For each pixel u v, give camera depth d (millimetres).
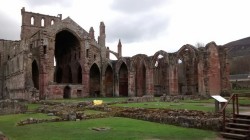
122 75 64688
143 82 60031
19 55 56125
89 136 15109
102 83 64812
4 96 72562
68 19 62844
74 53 67125
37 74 61188
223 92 48812
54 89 57562
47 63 57500
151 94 54531
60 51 73125
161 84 58688
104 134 15586
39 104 42125
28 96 49469
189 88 53375
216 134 15062
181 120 18109
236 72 99125
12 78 62844
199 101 35969
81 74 67125
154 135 15023
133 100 37281
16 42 68375
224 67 50812
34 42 60312
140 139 14016
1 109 32562
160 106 27938
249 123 14672
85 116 22922
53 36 59594
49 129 18000
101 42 67188
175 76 50406
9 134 16609
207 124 16453
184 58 52875
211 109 23031
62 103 37688
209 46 47875
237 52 111250
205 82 46750
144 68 60469
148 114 21516
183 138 14148
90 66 64062
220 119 15828
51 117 23500
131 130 16719
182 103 32688
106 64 65000
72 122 21188
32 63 57969
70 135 15594
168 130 16484
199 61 47625
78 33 63969
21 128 18797
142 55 57062
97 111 27641
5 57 75812
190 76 53250
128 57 61031
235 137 13992
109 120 21594
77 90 61000
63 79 71812
